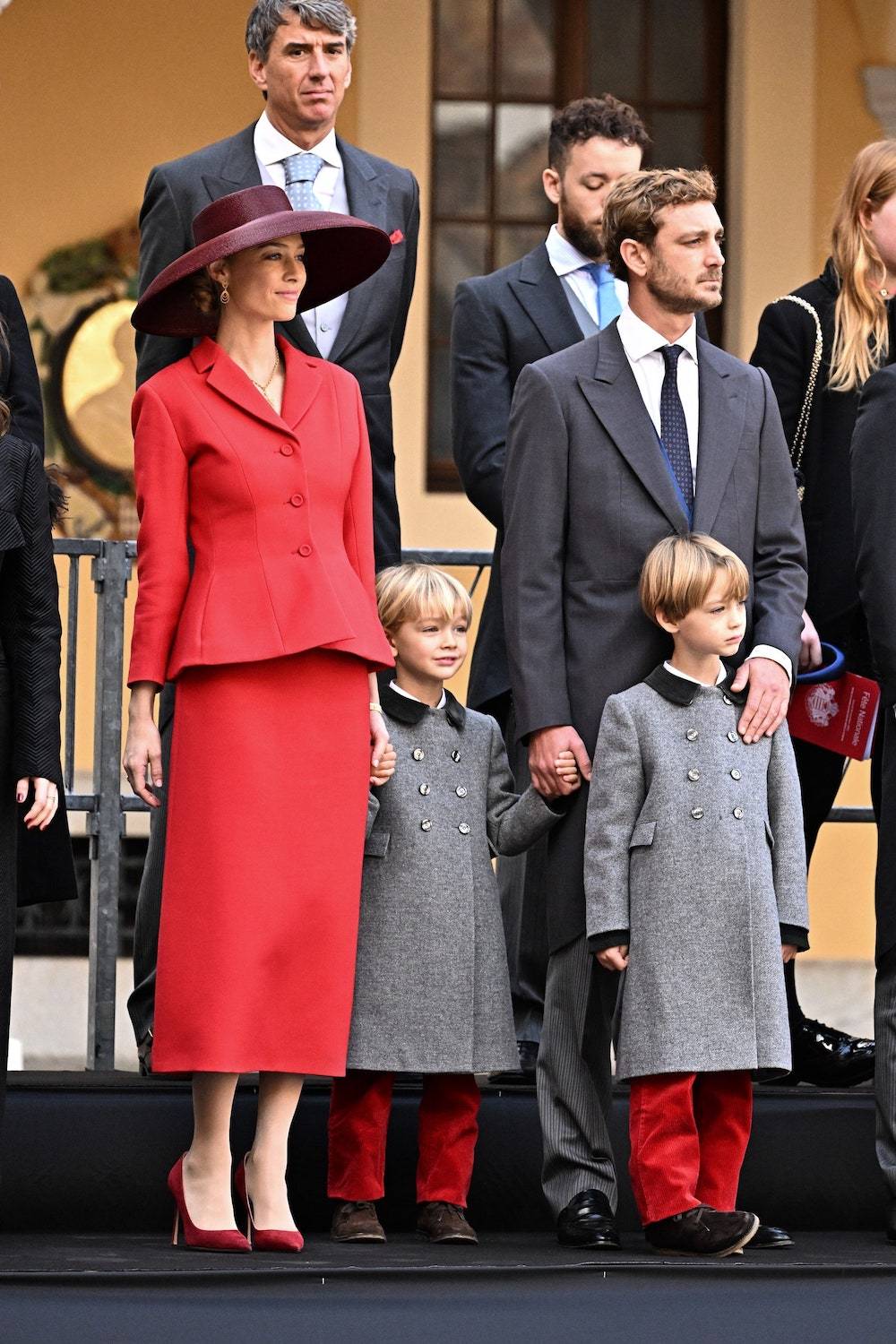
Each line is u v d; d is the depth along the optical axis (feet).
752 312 121.80
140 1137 53.62
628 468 52.26
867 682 56.49
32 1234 52.75
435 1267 45.32
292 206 57.93
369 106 119.75
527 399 53.01
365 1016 51.19
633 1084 50.14
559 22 123.03
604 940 49.80
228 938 47.42
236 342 50.29
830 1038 61.11
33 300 119.96
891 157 58.18
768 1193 56.39
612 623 51.80
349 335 57.72
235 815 47.83
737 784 50.80
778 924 50.88
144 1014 57.57
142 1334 42.50
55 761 48.19
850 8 122.11
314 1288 44.37
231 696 48.16
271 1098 48.80
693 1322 45.09
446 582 53.36
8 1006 48.85
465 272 122.01
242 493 48.73
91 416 119.96
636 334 53.06
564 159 62.44
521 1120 55.31
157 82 121.60
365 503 50.90
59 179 120.57
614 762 50.49
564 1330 44.37
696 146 123.85
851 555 60.13
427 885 52.01
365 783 49.08
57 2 120.67
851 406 60.03
